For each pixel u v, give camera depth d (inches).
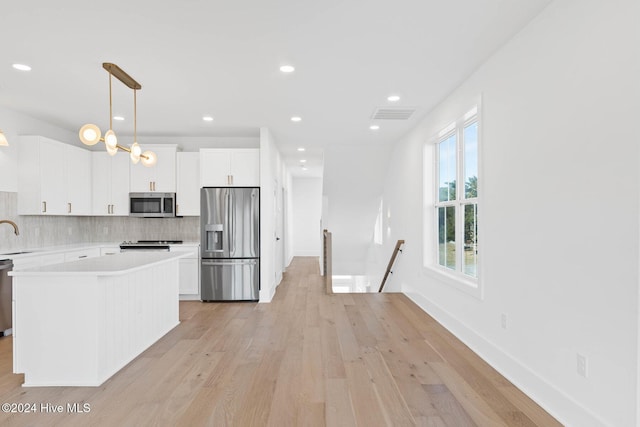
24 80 138.7
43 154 184.1
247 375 112.1
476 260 143.2
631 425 68.5
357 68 127.2
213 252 213.9
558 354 88.2
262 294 211.6
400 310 190.1
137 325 129.2
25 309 106.0
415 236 203.5
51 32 102.3
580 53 80.7
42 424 86.0
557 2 87.5
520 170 103.5
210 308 198.1
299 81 139.1
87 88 147.5
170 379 109.6
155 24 98.3
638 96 67.2
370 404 94.6
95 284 106.0
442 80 138.4
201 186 218.2
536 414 89.7
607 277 74.0
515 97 105.5
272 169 230.5
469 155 149.9
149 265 123.6
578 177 81.7
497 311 115.9
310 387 104.0
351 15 94.3
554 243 89.6
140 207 221.9
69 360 105.9
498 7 91.5
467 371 114.3
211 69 127.7
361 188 293.4
